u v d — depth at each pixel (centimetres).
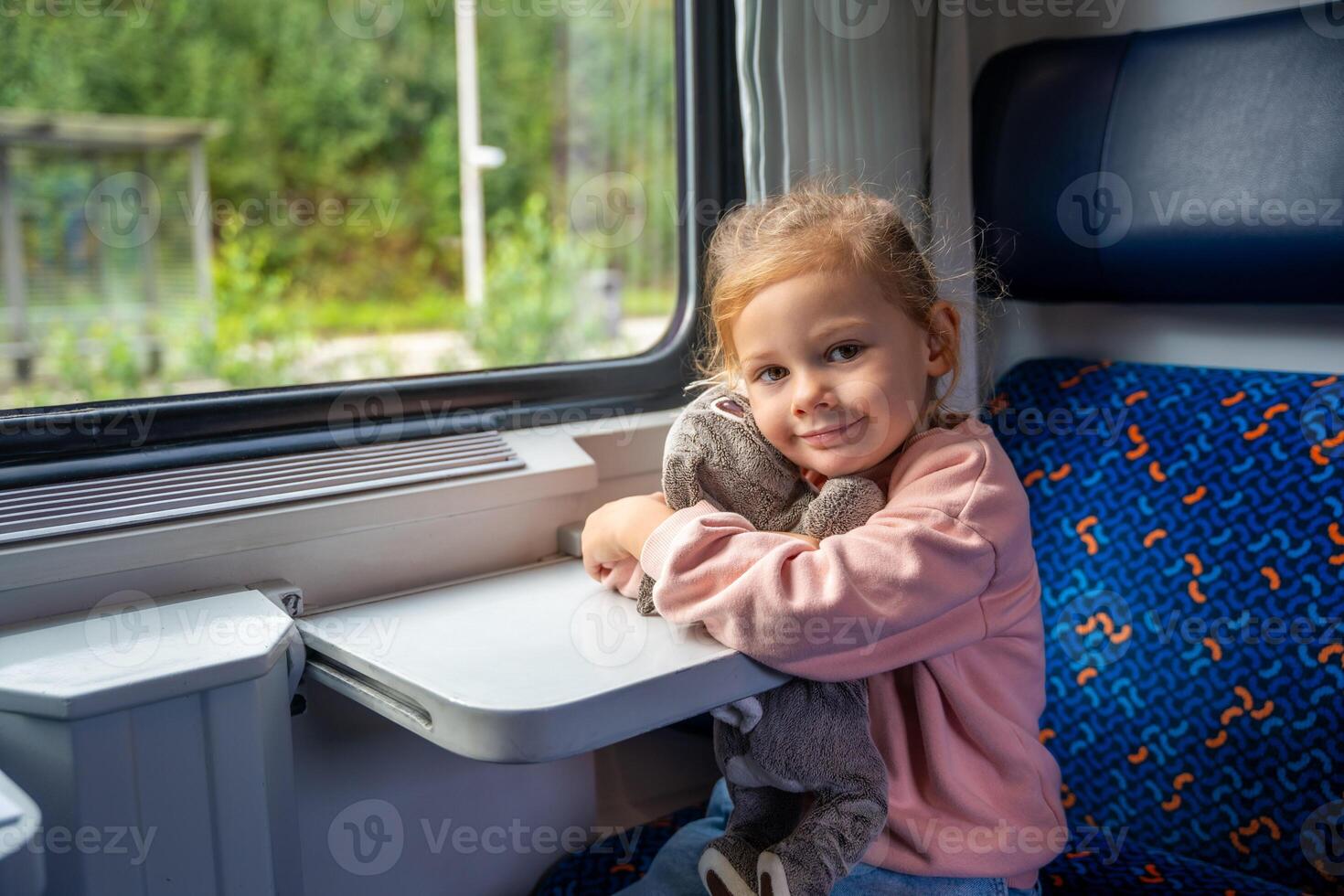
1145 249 119
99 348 725
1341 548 103
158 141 867
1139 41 123
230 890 74
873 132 131
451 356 796
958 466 82
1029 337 150
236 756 73
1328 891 99
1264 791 103
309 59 905
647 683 71
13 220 781
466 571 105
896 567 76
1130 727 112
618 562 93
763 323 83
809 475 91
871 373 82
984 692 89
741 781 85
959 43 135
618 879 107
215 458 101
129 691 67
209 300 825
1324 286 109
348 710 98
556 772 116
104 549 83
